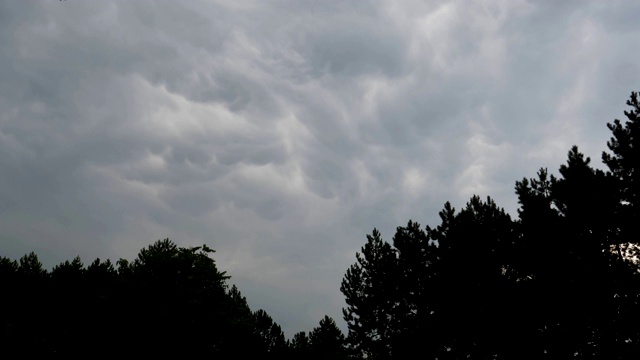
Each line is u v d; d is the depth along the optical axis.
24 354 17.20
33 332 18.39
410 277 31.34
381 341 32.38
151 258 16.83
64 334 16.34
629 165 21.97
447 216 30.83
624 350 19.25
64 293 23.00
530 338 22.61
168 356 15.20
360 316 33.09
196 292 16.27
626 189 21.98
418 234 32.47
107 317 15.36
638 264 20.73
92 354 15.27
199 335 15.77
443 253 28.83
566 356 21.34
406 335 29.97
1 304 21.88
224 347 17.61
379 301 32.62
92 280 25.00
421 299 30.47
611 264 20.72
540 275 22.83
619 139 22.62
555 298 21.91
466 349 26.97
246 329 18.84
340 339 34.28
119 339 15.09
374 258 34.47
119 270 17.64
